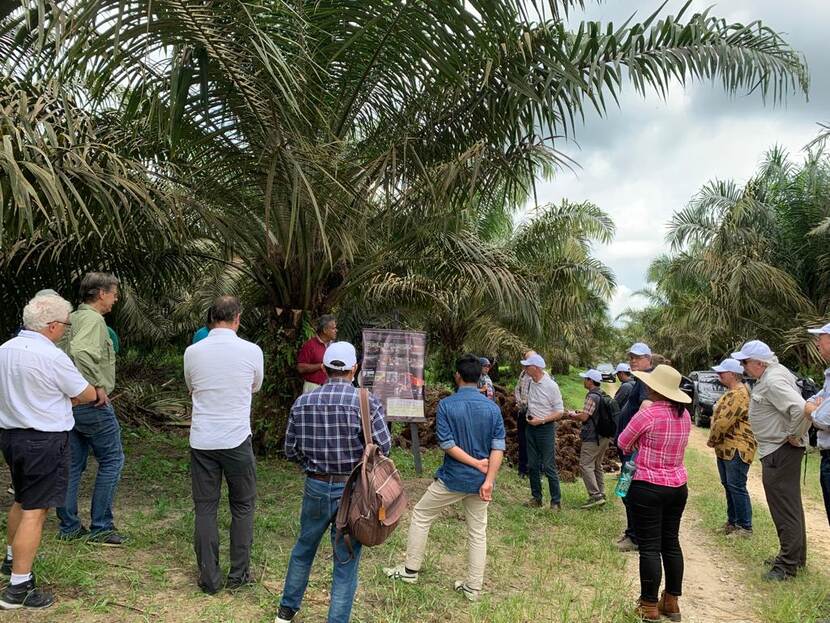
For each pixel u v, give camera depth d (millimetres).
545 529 7055
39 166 4473
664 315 26719
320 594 4359
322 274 8414
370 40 6500
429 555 5500
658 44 6426
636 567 5996
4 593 3676
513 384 20031
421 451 10836
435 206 7418
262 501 6523
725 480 7219
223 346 4188
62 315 3846
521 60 6262
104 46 4504
